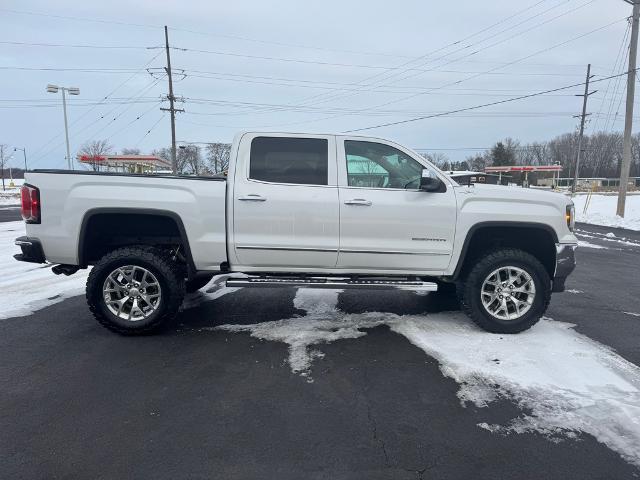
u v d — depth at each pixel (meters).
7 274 7.79
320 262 4.77
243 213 4.64
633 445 2.86
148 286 4.67
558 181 85.06
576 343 4.51
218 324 5.09
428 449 2.82
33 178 4.55
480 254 4.88
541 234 4.94
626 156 22.28
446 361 4.07
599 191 72.44
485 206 4.73
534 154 114.50
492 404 3.35
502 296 4.77
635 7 20.66
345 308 5.72
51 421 3.09
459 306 5.83
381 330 4.88
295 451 2.79
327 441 2.89
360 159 4.80
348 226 4.66
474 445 2.86
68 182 4.55
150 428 3.02
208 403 3.35
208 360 4.11
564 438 2.93
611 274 8.43
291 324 5.08
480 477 2.56
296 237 4.67
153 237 4.88
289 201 4.62
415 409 3.28
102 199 4.55
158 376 3.78
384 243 4.71
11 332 4.83
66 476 2.54
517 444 2.87
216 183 4.67
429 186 4.59
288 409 3.27
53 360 4.09
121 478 2.53
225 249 4.70
